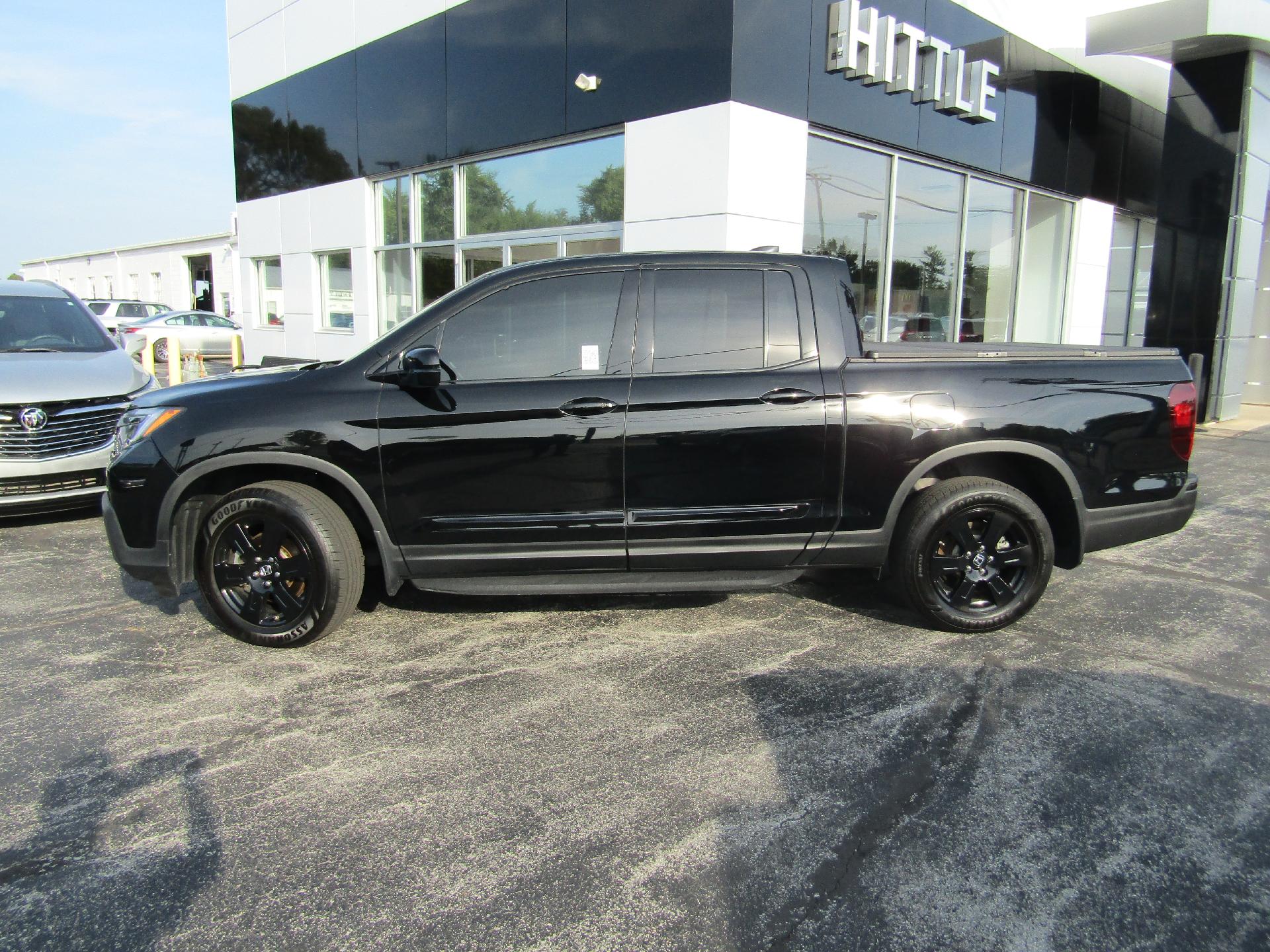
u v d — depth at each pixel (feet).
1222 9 33.78
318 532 12.61
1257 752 10.12
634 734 10.46
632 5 28.25
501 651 13.08
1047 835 8.48
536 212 33.83
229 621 13.15
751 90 26.37
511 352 12.74
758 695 11.57
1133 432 13.41
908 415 12.85
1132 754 10.07
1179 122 39.40
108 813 8.80
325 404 12.60
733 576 13.33
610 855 8.13
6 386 19.08
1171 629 14.21
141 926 7.16
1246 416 43.68
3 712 11.02
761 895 7.57
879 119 30.76
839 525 13.05
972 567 13.48
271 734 10.45
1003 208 38.24
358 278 43.34
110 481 13.12
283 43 45.03
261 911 7.34
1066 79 39.06
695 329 12.85
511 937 7.02
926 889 7.67
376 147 40.60
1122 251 48.78
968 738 10.41
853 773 9.61
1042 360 13.37
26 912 7.33
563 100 31.24
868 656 12.93
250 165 49.80
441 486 12.57
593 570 13.08
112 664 12.59
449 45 35.58
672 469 12.62
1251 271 40.68
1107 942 7.02
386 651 13.12
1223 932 7.14
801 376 12.77
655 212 28.40
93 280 151.33
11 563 17.74
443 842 8.32
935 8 32.01
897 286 33.73
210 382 13.74
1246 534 20.61
